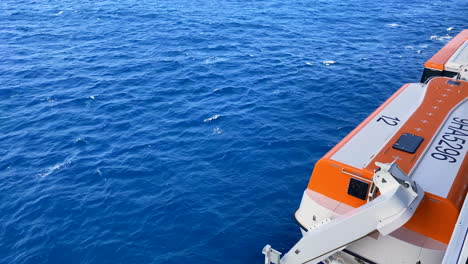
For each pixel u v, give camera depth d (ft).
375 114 64.64
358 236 44.86
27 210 72.18
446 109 64.44
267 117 102.12
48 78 127.44
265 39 163.63
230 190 76.23
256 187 77.00
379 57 143.84
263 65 136.56
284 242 64.23
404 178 44.19
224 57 143.64
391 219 42.45
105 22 186.70
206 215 70.03
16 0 227.81
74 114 105.50
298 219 55.16
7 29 176.45
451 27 179.22
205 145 90.53
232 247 63.52
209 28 177.17
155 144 91.25
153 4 217.97
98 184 78.48
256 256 61.82
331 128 97.14
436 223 45.68
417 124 60.39
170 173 81.15
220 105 108.68
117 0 226.17
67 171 82.58
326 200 52.85
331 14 202.59
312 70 132.26
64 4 218.59
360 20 192.34
